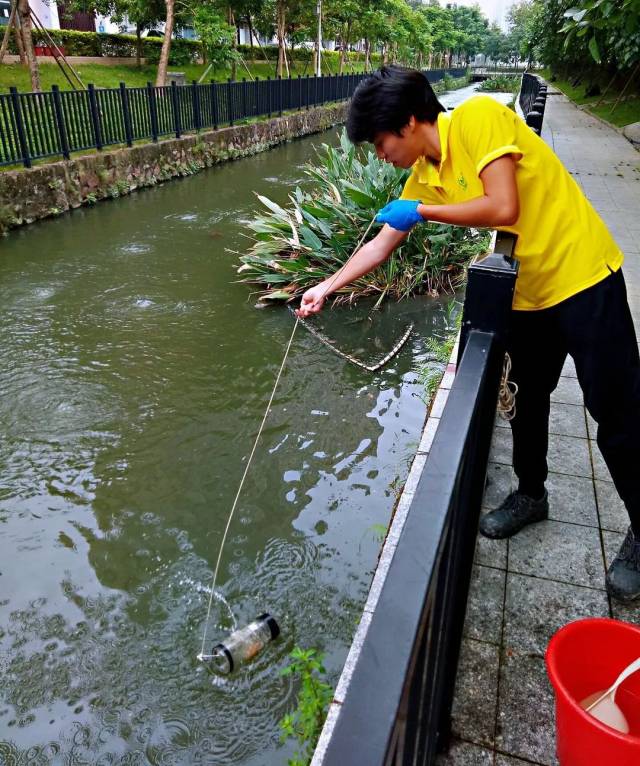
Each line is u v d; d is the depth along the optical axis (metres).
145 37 20.64
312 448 4.04
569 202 1.67
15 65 14.54
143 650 2.76
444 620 1.14
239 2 18.94
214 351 5.28
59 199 9.23
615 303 1.71
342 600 2.99
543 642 1.82
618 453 1.80
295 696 2.56
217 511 3.52
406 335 5.53
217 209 9.84
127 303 6.24
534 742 1.55
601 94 22.16
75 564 3.19
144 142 11.59
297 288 6.29
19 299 6.30
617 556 2.04
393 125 1.62
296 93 19.12
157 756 2.36
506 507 2.21
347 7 23.91
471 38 68.12
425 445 2.71
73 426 4.25
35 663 2.70
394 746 0.59
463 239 6.91
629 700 1.41
